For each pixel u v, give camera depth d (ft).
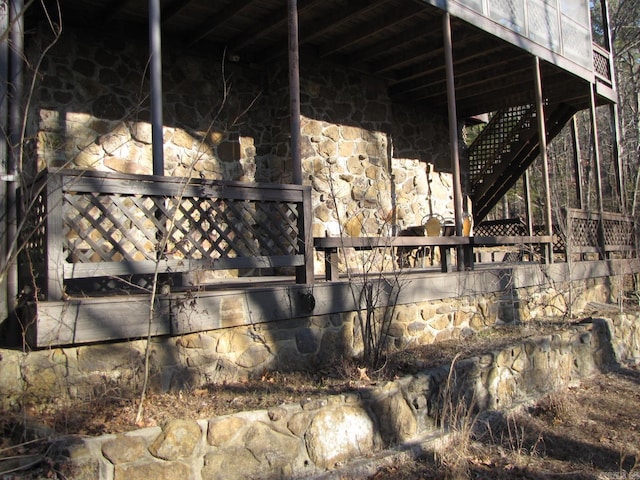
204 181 11.34
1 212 10.11
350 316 13.96
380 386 11.68
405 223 27.27
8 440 8.25
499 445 12.93
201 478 8.95
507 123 31.45
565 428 14.40
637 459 12.03
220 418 9.31
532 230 30.96
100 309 9.86
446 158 30.42
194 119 19.93
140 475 8.37
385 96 25.43
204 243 18.74
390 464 11.05
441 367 13.21
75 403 9.62
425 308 16.05
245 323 11.85
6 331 10.03
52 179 9.53
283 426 9.97
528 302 20.29
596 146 26.04
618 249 26.91
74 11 17.04
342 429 10.82
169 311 10.71
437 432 12.50
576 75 25.35
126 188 10.37
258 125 21.80
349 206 23.35
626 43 53.88
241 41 19.81
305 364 12.98
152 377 10.61
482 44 22.16
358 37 20.27
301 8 18.16
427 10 18.63
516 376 15.33
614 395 17.08
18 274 10.85
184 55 19.88
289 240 12.86
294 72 14.21
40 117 16.46
